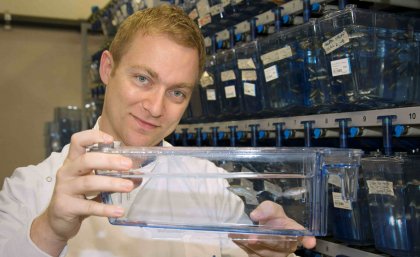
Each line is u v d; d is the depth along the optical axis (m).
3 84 4.08
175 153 0.88
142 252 1.21
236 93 2.17
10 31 4.11
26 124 4.14
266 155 0.90
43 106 4.22
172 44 1.04
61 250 0.83
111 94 1.13
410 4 1.76
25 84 4.16
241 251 1.23
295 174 0.89
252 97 2.05
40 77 4.22
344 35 1.50
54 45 4.28
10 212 1.08
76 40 4.37
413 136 1.56
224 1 2.27
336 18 1.54
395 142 1.73
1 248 0.81
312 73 1.73
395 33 1.53
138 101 1.07
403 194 1.34
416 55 1.56
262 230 0.90
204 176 0.93
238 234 0.96
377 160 1.39
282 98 1.87
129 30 1.08
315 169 0.86
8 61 4.10
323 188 0.87
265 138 2.16
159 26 1.04
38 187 1.18
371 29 1.49
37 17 4.16
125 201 0.90
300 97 1.80
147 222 0.91
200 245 1.23
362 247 1.59
